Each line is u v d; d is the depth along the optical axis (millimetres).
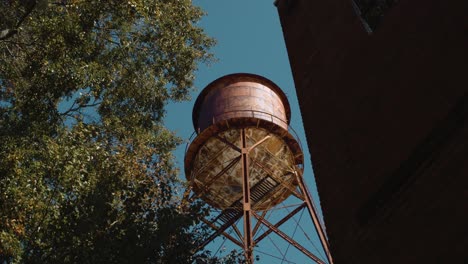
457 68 6484
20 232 11406
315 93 10242
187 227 11000
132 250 10203
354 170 8125
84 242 10539
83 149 12859
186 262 10562
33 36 13359
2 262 11031
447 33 6871
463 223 5715
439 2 7211
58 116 13188
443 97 6598
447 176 6125
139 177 15250
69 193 12195
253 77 28656
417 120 6992
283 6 13336
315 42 11023
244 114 25766
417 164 6691
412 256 6297
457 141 6125
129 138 16000
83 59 14055
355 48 9328
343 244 7723
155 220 11148
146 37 15453
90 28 13883
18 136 12320
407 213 6594
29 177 11695
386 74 8094
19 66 13289
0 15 12602
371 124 8078
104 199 11406
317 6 11500
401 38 7945
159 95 16016
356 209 7723
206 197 27016
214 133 25812
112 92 15367
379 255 6859
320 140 9445
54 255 10570
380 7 9125
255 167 26266
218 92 27828
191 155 26453
